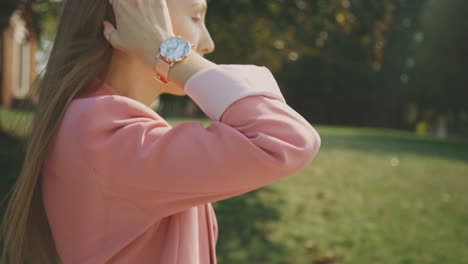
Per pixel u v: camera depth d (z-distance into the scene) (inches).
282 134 36.6
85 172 38.5
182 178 36.9
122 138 38.1
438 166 402.3
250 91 37.7
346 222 232.4
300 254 189.2
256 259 179.6
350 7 299.9
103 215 38.9
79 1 43.2
